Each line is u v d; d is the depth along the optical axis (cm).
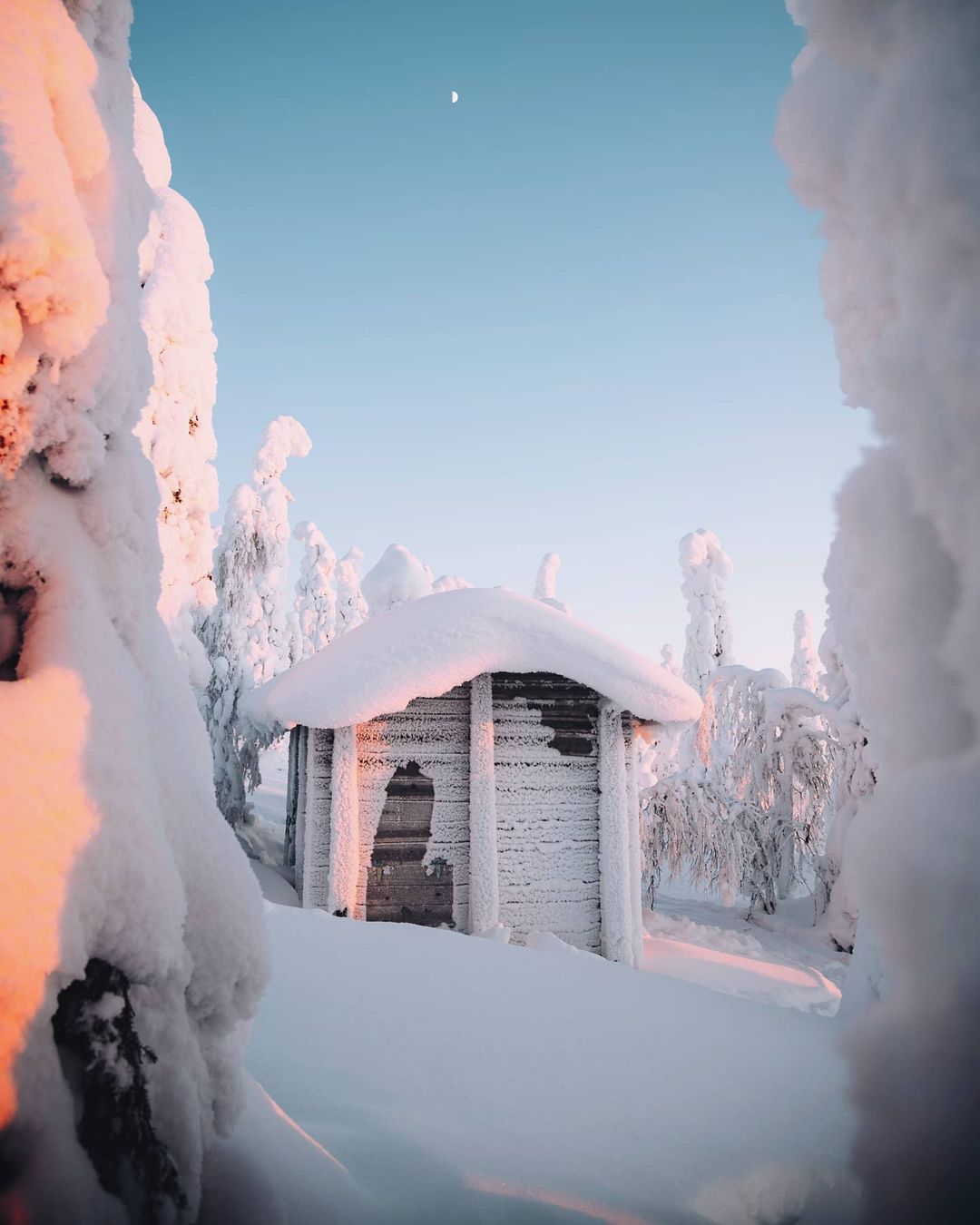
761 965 892
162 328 1219
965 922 89
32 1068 110
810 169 121
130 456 161
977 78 95
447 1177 198
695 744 1572
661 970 811
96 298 132
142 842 130
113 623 154
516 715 831
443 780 815
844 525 118
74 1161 111
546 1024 313
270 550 2108
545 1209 188
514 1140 223
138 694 146
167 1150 126
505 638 787
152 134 1274
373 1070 262
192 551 1247
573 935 801
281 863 1213
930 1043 90
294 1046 273
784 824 1406
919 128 98
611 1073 272
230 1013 151
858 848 103
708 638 2756
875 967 300
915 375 100
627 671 796
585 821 823
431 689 778
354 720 765
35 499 142
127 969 127
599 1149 221
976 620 95
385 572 1775
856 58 115
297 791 1111
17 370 130
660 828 1333
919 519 107
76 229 129
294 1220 150
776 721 1454
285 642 2194
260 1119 174
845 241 120
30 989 111
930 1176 88
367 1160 203
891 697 110
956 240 95
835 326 123
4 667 136
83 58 148
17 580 141
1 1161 107
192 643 1210
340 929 413
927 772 100
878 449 114
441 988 342
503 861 801
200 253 1283
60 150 135
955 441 96
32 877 114
